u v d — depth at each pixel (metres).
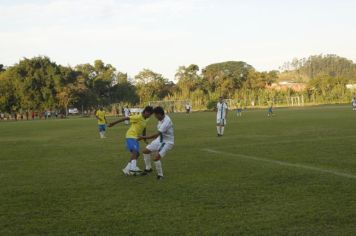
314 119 34.81
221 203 7.74
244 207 7.42
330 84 106.06
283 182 9.44
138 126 11.28
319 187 8.80
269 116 44.66
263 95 97.25
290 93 101.75
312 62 195.75
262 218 6.74
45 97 81.75
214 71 116.06
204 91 112.50
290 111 58.72
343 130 22.77
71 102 84.75
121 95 103.62
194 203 7.80
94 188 9.36
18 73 83.06
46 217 7.11
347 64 193.75
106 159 14.17
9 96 81.00
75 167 12.52
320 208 7.20
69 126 37.16
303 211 7.05
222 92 110.00
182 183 9.66
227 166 11.91
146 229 6.35
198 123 35.06
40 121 54.22
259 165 11.91
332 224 6.35
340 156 13.14
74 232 6.30
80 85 86.88
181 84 111.75
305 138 19.06
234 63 130.62
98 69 105.56
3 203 8.14
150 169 11.21
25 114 80.06
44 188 9.48
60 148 18.06
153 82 110.31
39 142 21.39
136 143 11.10
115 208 7.59
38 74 82.62
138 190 9.05
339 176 9.93
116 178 10.55
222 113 21.98
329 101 95.81
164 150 10.45
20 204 8.04
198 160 13.25
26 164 13.45
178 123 35.50
